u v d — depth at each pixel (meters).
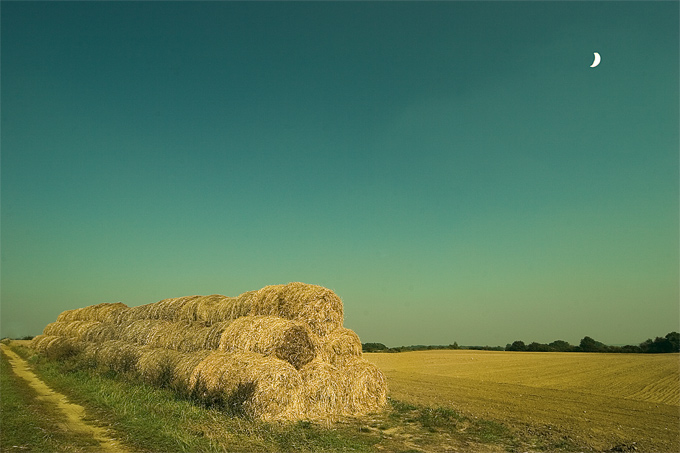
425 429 11.75
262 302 16.41
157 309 22.45
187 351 17.72
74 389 16.62
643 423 12.52
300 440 10.21
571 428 11.83
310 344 14.72
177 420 11.55
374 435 11.07
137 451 8.92
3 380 18.77
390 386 20.61
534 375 25.47
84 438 9.83
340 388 14.09
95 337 26.59
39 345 32.91
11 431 10.15
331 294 16.20
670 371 25.14
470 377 24.77
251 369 13.02
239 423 11.55
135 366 19.22
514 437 10.88
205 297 20.16
